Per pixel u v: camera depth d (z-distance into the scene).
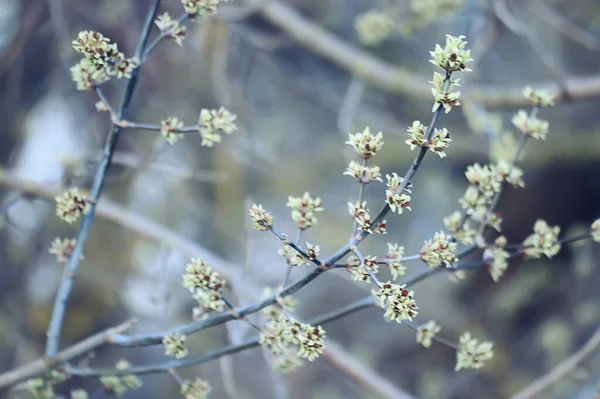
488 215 1.41
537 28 4.04
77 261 1.50
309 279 1.20
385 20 2.65
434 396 4.14
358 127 4.54
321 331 1.13
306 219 1.20
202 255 2.40
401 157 4.64
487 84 4.16
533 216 4.30
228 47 3.70
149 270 3.59
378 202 5.05
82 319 3.52
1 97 3.54
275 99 4.95
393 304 1.07
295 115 5.07
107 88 3.53
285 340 1.27
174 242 2.45
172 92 3.55
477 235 1.42
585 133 4.18
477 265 1.43
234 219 3.89
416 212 5.00
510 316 4.18
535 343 4.05
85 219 1.48
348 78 4.81
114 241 3.58
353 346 4.46
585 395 2.99
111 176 2.74
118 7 3.39
